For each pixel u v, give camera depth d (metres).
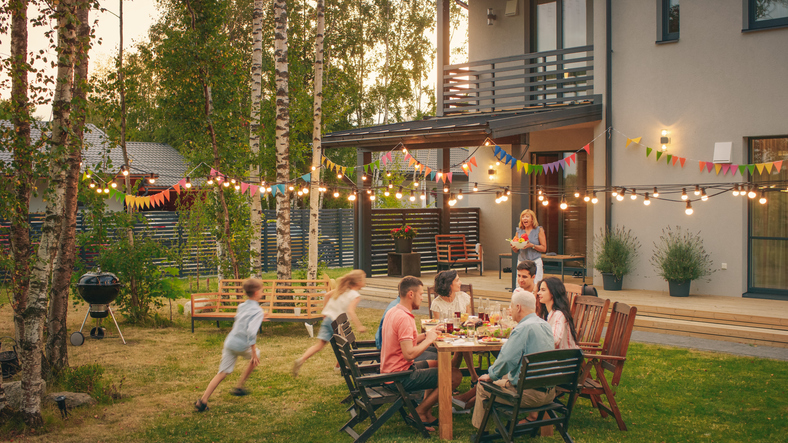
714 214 10.63
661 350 8.16
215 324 10.74
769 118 10.16
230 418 5.82
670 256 10.46
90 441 5.24
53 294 6.98
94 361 8.07
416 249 14.91
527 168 10.55
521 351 4.83
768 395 6.25
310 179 10.81
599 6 11.82
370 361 6.84
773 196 10.30
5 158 17.11
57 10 5.86
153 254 10.83
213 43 10.24
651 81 11.30
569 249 14.09
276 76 11.17
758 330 8.40
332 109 13.11
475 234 15.56
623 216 11.62
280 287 10.02
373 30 27.48
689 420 5.59
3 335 9.49
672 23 11.19
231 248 10.85
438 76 14.01
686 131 10.94
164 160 24.42
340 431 5.44
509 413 4.80
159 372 7.52
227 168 10.61
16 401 5.82
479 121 11.32
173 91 10.68
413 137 11.70
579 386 5.44
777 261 10.30
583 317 6.30
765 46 10.16
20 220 6.08
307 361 7.97
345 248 20.84
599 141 12.01
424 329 6.42
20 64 5.65
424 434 5.29
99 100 10.76
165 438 5.32
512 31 14.82
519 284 6.44
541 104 13.71
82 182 9.23
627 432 5.32
